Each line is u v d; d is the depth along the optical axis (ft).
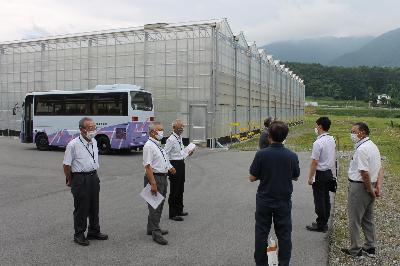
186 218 32.17
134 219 31.76
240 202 37.99
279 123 20.10
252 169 20.11
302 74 608.60
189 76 94.94
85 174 25.59
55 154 78.95
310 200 39.19
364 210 23.67
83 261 22.61
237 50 110.42
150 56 99.14
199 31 93.97
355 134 23.62
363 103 519.60
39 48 115.24
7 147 92.53
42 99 85.71
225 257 23.38
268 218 19.95
